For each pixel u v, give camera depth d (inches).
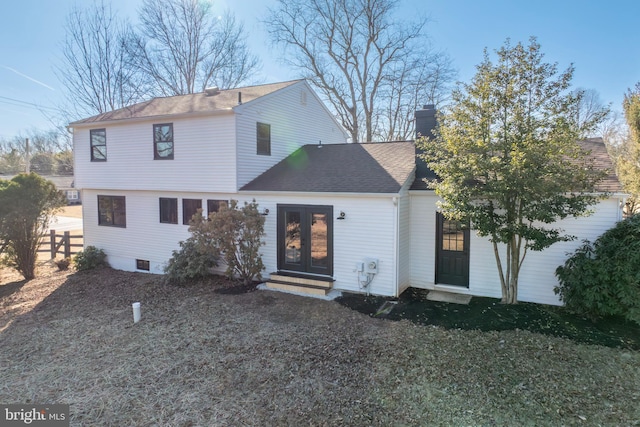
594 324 280.1
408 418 178.2
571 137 270.7
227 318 321.1
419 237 400.8
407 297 367.6
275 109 515.2
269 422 178.9
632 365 219.3
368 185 387.5
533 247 300.8
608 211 314.8
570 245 330.3
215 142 453.7
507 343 250.8
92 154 557.0
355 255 385.7
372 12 977.5
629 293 261.9
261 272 447.2
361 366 229.3
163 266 521.0
